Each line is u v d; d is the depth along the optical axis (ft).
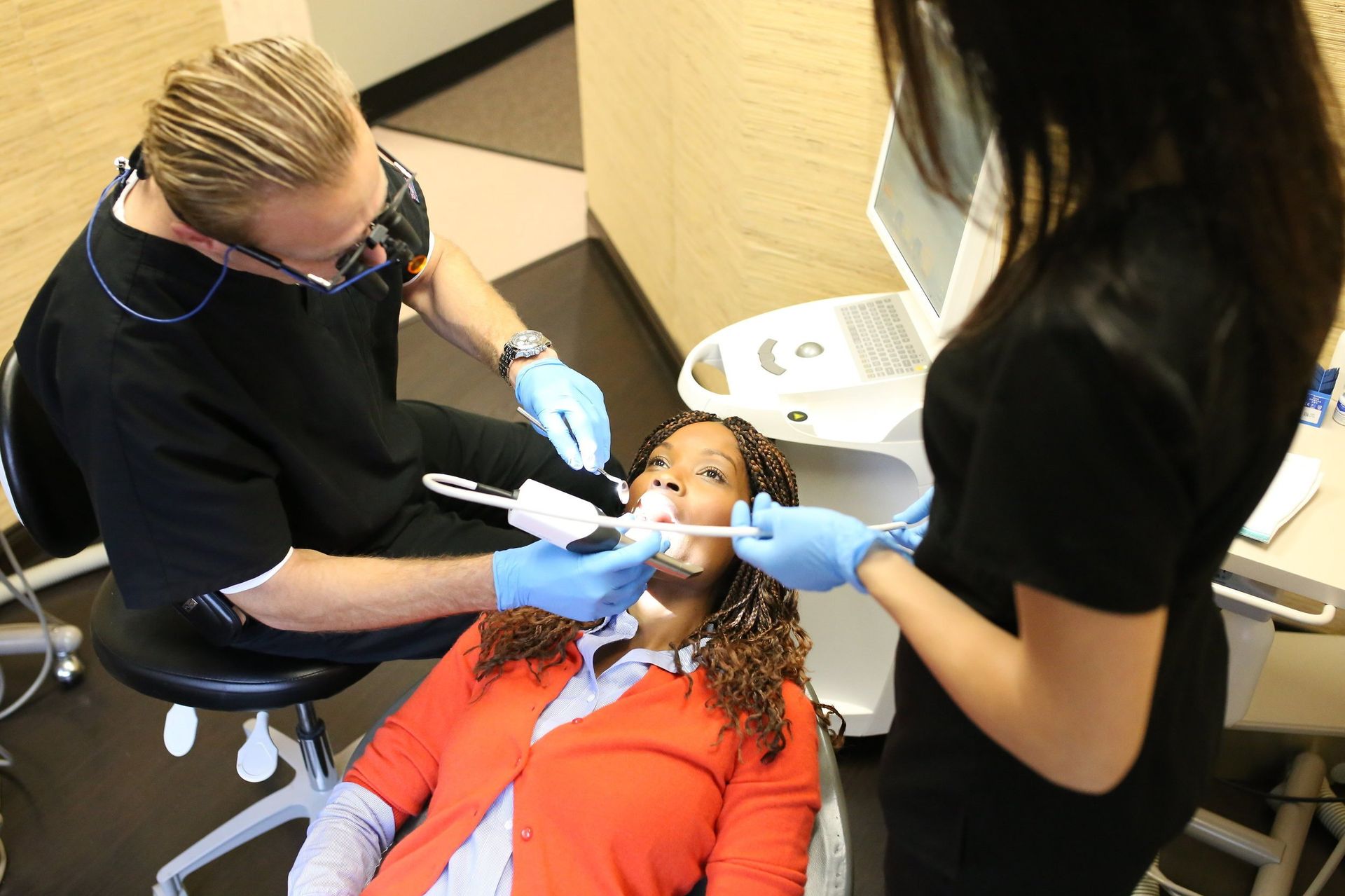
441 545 4.98
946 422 2.33
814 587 2.95
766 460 4.49
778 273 7.02
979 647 2.35
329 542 4.69
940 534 2.60
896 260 5.19
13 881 5.88
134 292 3.72
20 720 6.82
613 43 9.41
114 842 6.10
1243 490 2.25
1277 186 1.90
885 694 6.13
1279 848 5.72
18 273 7.35
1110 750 2.16
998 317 2.14
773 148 6.46
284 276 3.59
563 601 3.77
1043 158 2.02
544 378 4.84
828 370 5.35
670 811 3.82
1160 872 5.71
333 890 3.97
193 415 3.84
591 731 3.96
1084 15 1.81
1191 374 1.91
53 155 7.33
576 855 3.81
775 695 4.04
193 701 4.53
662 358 9.85
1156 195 1.99
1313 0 4.31
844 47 5.73
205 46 8.20
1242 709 5.28
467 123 13.70
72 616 7.48
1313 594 4.11
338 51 12.85
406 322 10.39
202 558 3.94
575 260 11.31
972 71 2.01
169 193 3.26
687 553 4.18
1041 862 2.87
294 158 3.17
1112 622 2.01
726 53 6.56
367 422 4.66
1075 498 1.97
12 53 6.88
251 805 6.24
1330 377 4.75
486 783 3.97
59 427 4.07
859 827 6.06
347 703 6.94
